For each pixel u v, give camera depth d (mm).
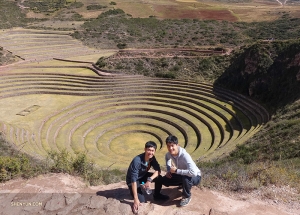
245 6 111562
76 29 74750
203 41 66250
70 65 56562
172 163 9914
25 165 11859
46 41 67500
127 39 70625
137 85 50312
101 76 51812
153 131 40469
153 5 101062
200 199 10156
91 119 42062
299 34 65312
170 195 10312
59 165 12617
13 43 64125
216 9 98562
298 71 39562
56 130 37375
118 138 39156
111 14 87312
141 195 9625
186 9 97250
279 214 9641
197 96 47438
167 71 53531
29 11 87750
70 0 102062
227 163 21188
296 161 19484
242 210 9742
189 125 40969
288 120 31109
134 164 9250
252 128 36281
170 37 70312
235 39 66375
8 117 39062
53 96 47188
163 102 47250
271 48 45750
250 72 46250
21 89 47969
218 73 52406
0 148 25438
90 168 13719
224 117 40781
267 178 12148
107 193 10531
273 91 42000
